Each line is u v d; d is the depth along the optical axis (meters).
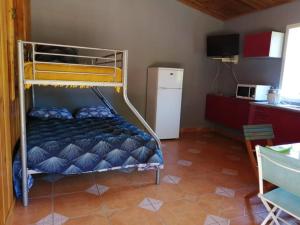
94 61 4.29
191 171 3.20
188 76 5.19
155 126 4.55
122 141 2.56
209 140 4.80
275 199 1.63
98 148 2.46
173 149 4.12
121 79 2.57
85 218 2.06
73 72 2.33
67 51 3.28
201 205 2.36
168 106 4.58
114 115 4.07
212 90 5.46
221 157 3.81
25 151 2.15
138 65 4.70
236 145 4.50
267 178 1.59
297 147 1.89
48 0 3.91
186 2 4.83
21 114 2.11
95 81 2.44
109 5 4.31
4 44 1.84
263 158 1.57
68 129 2.94
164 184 2.78
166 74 4.46
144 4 4.57
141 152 2.61
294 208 1.53
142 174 3.01
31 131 2.77
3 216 1.74
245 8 4.46
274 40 3.87
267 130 2.56
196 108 5.40
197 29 5.09
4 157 1.79
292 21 3.82
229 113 4.66
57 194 2.45
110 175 2.95
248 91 4.26
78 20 4.14
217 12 4.94
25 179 2.18
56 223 1.97
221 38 4.77
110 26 4.37
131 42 4.57
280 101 3.85
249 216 2.20
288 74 3.92
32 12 3.83
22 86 2.10
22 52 2.08
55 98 4.18
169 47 4.91
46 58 3.08
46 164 2.26
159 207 2.29
